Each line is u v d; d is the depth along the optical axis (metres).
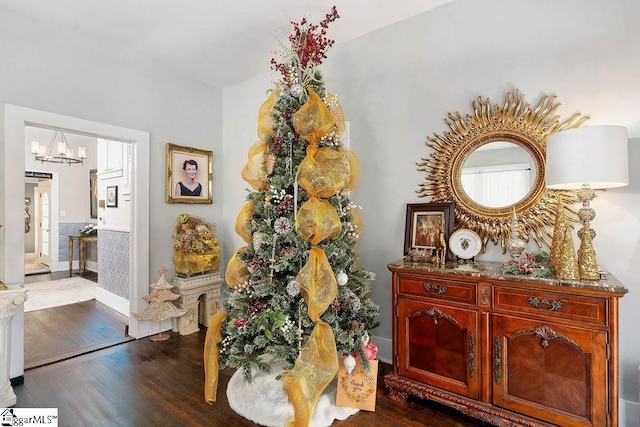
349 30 2.90
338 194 2.24
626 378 1.92
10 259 2.46
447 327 2.02
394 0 2.49
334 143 2.27
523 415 1.77
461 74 2.48
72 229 7.14
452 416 2.03
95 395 2.25
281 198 2.16
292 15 2.67
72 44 2.83
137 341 3.21
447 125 2.54
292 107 2.21
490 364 1.87
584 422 1.61
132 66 3.24
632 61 1.92
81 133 2.93
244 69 3.61
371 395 2.07
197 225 3.65
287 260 2.06
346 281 2.15
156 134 3.45
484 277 1.87
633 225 1.91
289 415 1.96
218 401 2.19
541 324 1.72
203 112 3.91
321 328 1.98
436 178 2.57
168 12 2.60
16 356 2.41
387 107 2.84
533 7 2.21
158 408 2.11
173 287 3.51
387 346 2.81
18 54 2.54
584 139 1.66
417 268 2.12
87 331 3.45
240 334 2.07
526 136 2.21
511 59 2.28
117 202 4.16
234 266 2.31
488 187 2.36
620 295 1.52
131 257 3.35
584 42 2.05
